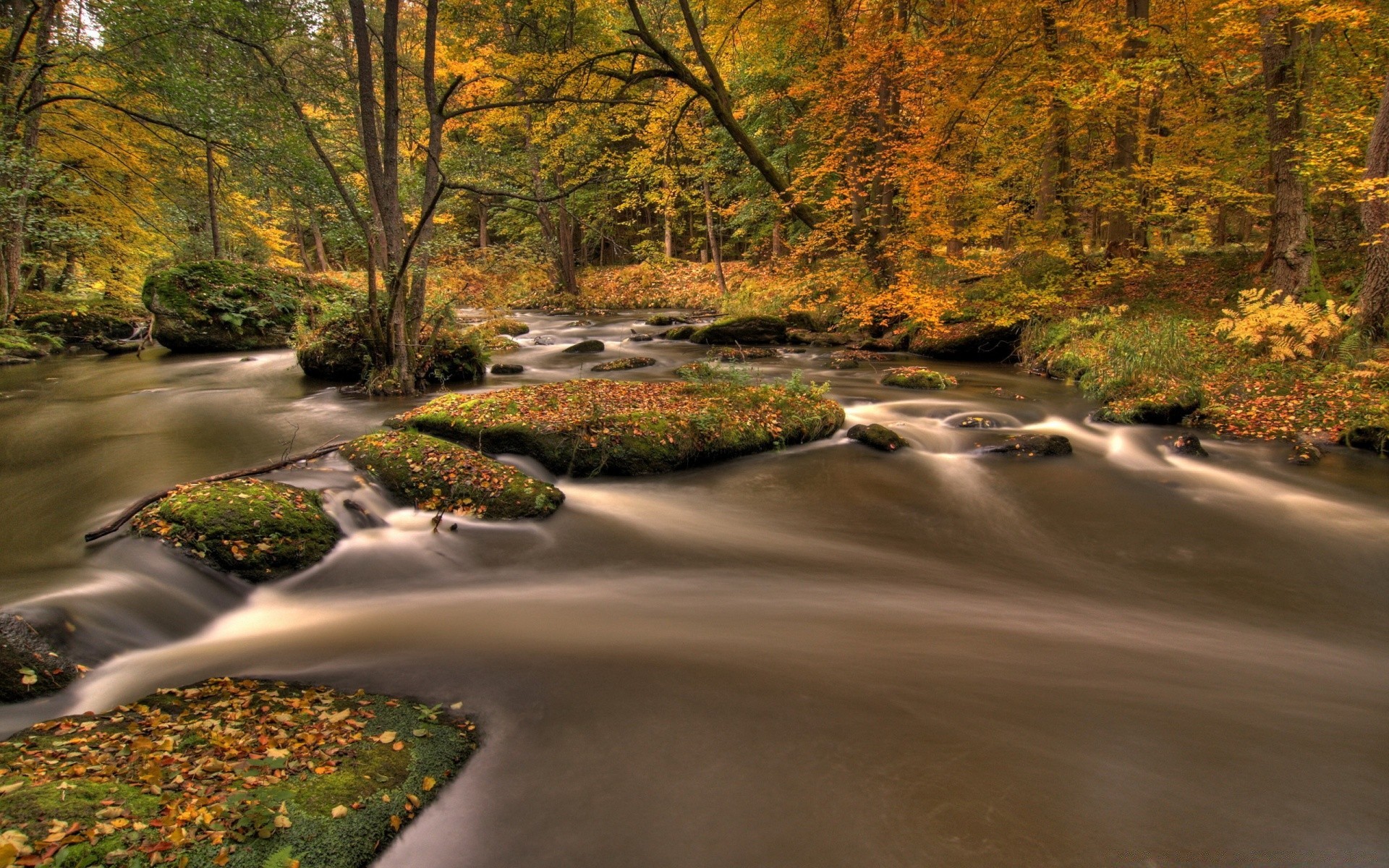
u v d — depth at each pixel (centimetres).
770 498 704
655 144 1739
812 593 492
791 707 318
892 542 613
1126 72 1261
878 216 1625
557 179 2594
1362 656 427
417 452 642
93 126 1661
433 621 424
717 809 249
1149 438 912
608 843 234
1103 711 320
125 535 471
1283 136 1238
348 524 546
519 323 2141
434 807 252
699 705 320
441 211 2239
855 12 1627
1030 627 438
